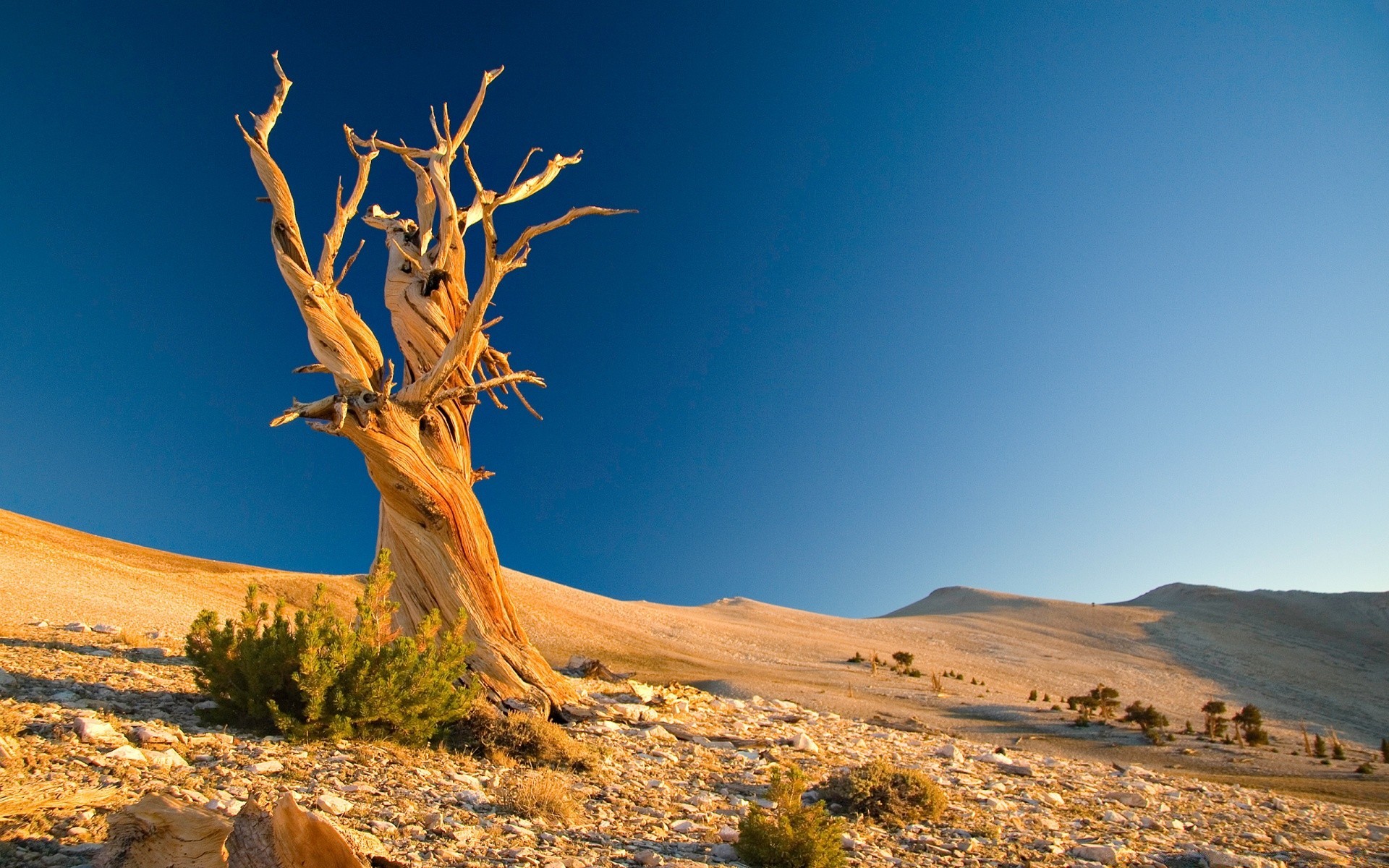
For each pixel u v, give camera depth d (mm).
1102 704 57938
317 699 9203
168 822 4926
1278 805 17266
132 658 13750
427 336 16203
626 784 10625
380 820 6855
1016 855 9328
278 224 13656
